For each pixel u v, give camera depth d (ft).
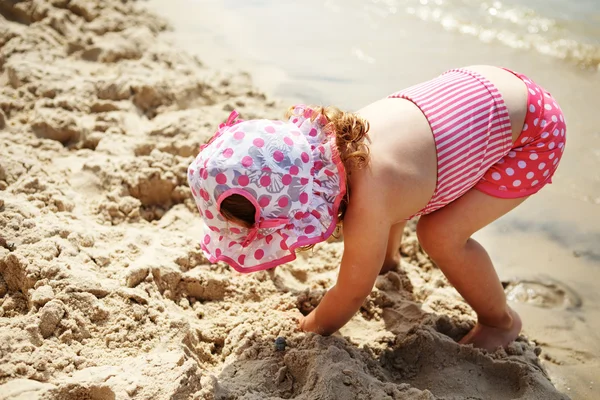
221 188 6.93
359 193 7.24
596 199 11.75
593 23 17.47
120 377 6.88
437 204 7.77
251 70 15.60
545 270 10.32
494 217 8.12
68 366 7.16
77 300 7.89
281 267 9.91
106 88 13.20
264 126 7.24
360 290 7.73
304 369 7.69
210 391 6.98
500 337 8.67
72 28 15.76
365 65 16.03
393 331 8.75
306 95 14.55
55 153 11.57
